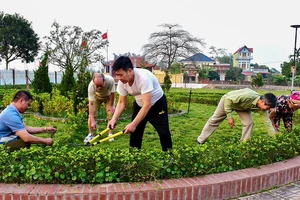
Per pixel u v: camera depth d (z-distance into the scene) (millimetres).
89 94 4812
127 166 2754
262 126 7020
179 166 2895
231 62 72000
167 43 36812
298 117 6566
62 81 9508
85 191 2506
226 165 3123
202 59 58406
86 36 32094
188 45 37031
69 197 2467
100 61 33469
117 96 10570
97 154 2756
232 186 2846
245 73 56812
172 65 41250
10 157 2744
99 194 2486
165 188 2607
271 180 3074
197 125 7031
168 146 3711
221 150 3186
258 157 3297
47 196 2449
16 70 27172
